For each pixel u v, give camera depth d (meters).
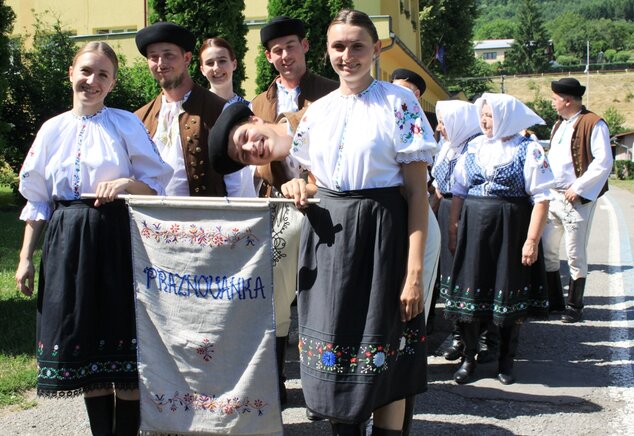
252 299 3.21
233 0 9.55
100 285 3.38
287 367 5.27
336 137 3.10
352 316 3.02
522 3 104.94
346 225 3.04
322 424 4.24
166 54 4.18
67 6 18.53
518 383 5.00
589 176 6.49
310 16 10.27
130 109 14.33
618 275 8.81
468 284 4.92
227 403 3.25
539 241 4.92
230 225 3.20
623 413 4.41
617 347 5.82
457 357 5.55
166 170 3.66
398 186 3.11
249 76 14.24
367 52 3.09
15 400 4.60
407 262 3.08
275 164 3.73
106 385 3.45
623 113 89.31
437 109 5.57
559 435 4.09
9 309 6.54
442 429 4.19
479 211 4.88
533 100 83.44
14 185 15.52
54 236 3.39
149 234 3.30
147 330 3.34
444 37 39.16
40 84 14.77
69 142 3.48
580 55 157.62
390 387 3.09
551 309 6.69
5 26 8.73
